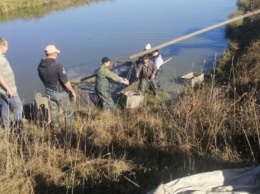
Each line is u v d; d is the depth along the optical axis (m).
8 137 5.86
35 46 17.33
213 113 6.18
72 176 4.95
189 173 4.94
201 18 21.47
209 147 5.52
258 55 11.59
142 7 25.59
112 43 17.19
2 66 6.17
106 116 7.43
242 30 17.66
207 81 11.04
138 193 4.76
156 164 5.35
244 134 5.73
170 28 19.39
